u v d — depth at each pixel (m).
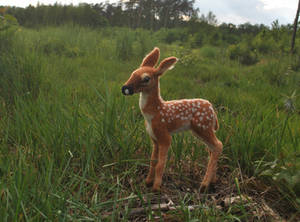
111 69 7.43
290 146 2.90
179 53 10.22
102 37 12.15
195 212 2.13
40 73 4.77
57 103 3.29
